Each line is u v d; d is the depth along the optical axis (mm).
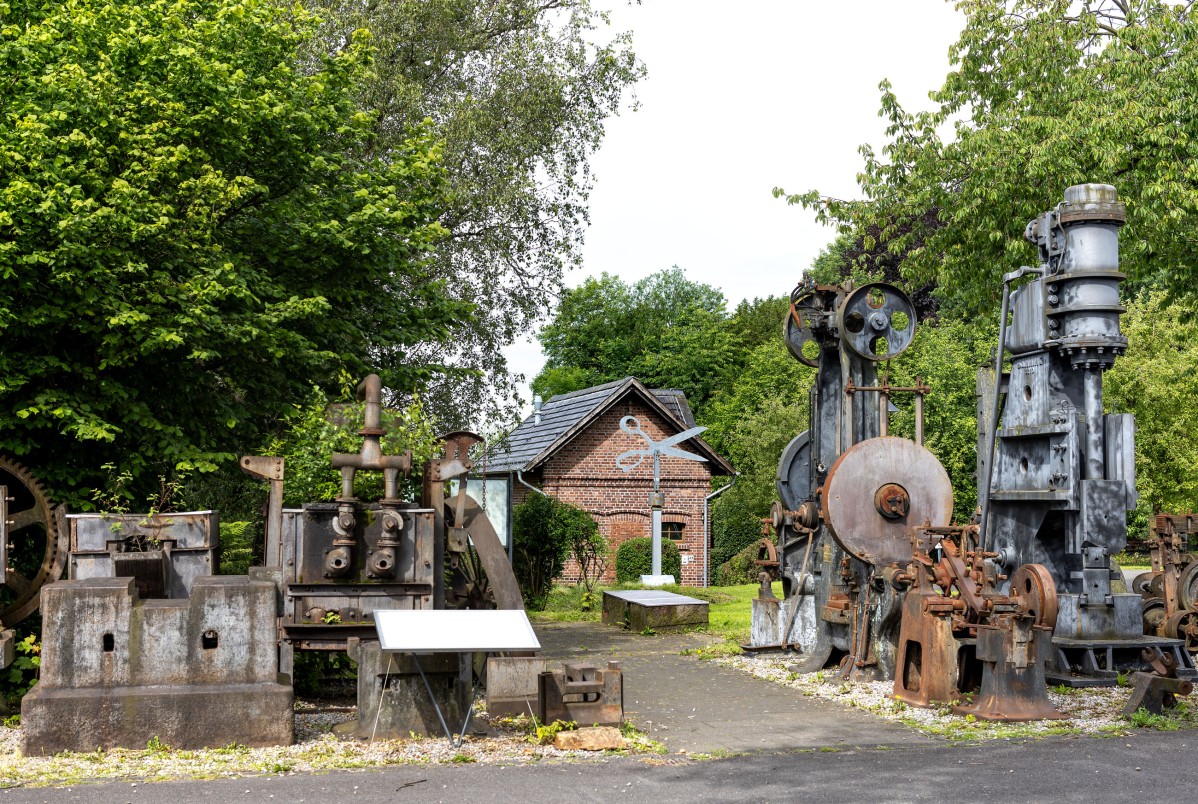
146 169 12453
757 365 53438
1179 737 9281
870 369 13797
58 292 11852
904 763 8336
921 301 45250
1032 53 21172
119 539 11219
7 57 12828
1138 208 19297
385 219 14828
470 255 25969
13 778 7699
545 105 25641
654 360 64000
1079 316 12508
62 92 12297
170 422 13000
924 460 12953
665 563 34719
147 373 12969
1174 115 19312
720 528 39156
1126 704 10586
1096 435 12508
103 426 11430
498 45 26547
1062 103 20703
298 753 8469
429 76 26031
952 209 21797
